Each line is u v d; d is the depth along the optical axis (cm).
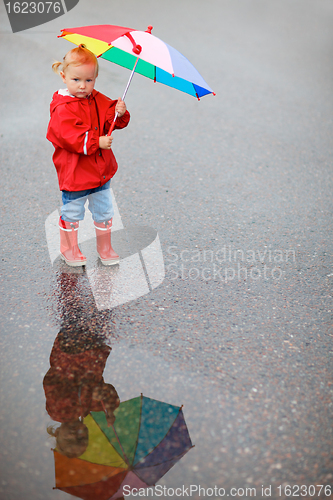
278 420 228
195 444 215
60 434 218
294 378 251
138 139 527
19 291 304
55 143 281
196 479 201
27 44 729
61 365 253
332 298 314
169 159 491
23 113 556
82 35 280
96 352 262
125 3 1010
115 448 213
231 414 230
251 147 526
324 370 257
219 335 278
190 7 1053
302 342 276
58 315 287
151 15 952
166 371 253
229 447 214
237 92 662
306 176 473
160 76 303
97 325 281
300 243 370
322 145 538
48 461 206
